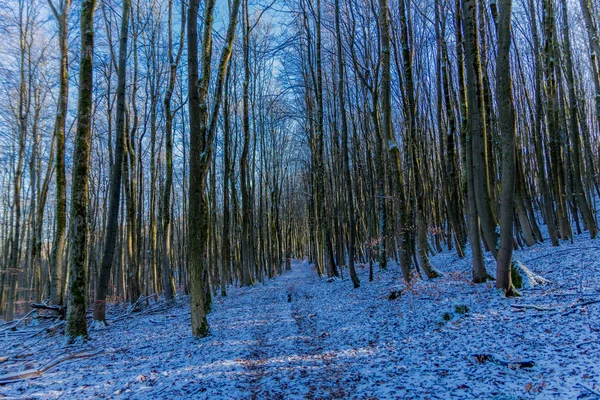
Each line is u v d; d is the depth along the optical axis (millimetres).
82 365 7344
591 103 25547
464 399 4426
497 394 4402
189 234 8992
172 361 7078
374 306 11094
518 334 6258
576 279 8742
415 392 4832
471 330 6930
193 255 8938
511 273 9180
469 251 16375
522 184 16812
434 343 6723
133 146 17438
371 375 5703
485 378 4898
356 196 25969
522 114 20781
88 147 9617
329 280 20094
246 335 8984
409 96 13203
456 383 4902
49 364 7367
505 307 7711
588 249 11727
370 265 16594
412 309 9352
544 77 15852
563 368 4766
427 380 5164
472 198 10258
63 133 12953
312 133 25734
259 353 7398
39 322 13281
